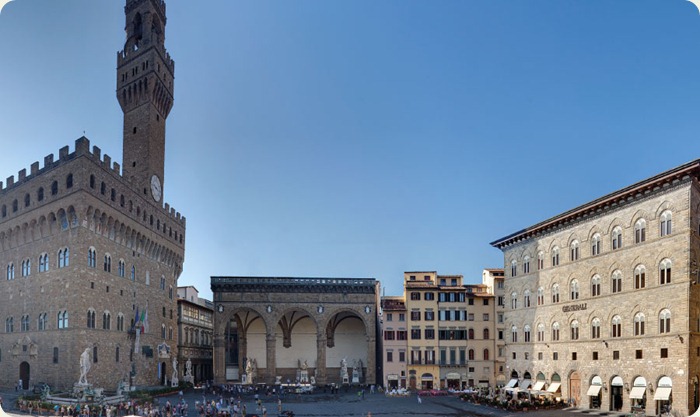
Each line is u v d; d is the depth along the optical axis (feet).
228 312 417.90
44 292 281.13
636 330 235.81
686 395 206.59
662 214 226.99
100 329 284.82
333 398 330.13
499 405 270.46
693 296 212.43
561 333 284.20
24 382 283.38
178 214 406.21
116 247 308.40
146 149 359.25
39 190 293.02
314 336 468.34
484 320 397.19
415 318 396.57
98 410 220.02
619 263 248.32
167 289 383.65
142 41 371.76
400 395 346.54
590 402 259.80
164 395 317.83
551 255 297.74
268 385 406.41
